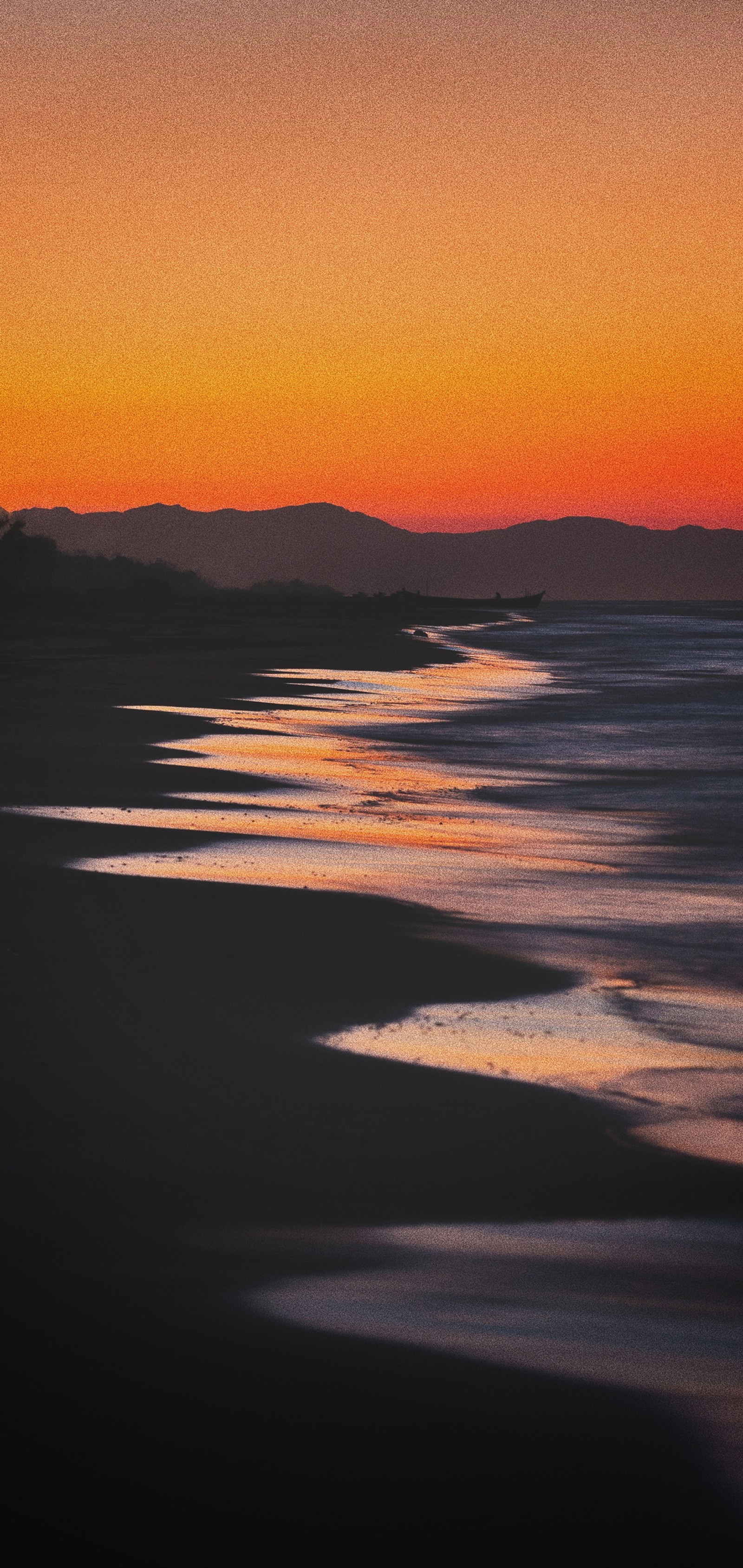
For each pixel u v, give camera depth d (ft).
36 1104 43.37
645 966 70.44
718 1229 36.70
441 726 219.00
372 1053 52.21
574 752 189.26
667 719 246.68
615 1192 39.42
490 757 178.60
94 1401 25.34
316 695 265.13
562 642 621.72
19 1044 49.70
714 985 67.00
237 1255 33.04
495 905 84.69
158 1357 27.14
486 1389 26.66
